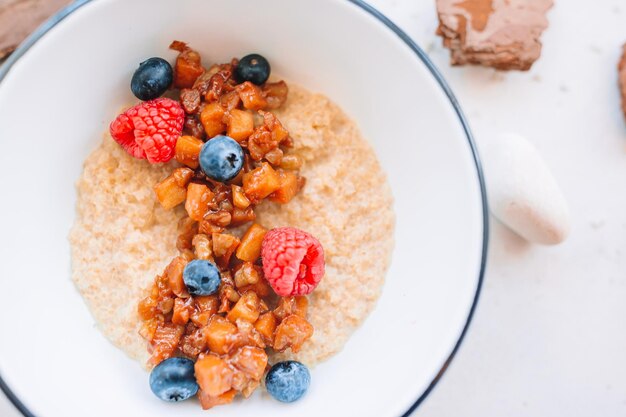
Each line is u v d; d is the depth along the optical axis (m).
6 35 0.33
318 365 0.32
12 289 0.31
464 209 0.31
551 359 0.35
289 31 0.32
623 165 0.35
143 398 0.31
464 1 0.34
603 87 0.35
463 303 0.30
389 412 0.30
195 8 0.31
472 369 0.35
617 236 0.35
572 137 0.35
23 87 0.30
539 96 0.35
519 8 0.34
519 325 0.35
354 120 0.33
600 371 0.35
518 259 0.35
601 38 0.36
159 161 0.31
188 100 0.32
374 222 0.33
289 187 0.32
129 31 0.31
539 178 0.33
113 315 0.31
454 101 0.31
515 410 0.35
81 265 0.32
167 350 0.31
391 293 0.33
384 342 0.32
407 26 0.35
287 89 0.33
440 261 0.32
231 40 0.32
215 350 0.30
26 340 0.31
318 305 0.32
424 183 0.32
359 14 0.31
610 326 0.35
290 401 0.31
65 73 0.31
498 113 0.35
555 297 0.35
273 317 0.31
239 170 0.31
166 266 0.32
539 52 0.34
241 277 0.31
